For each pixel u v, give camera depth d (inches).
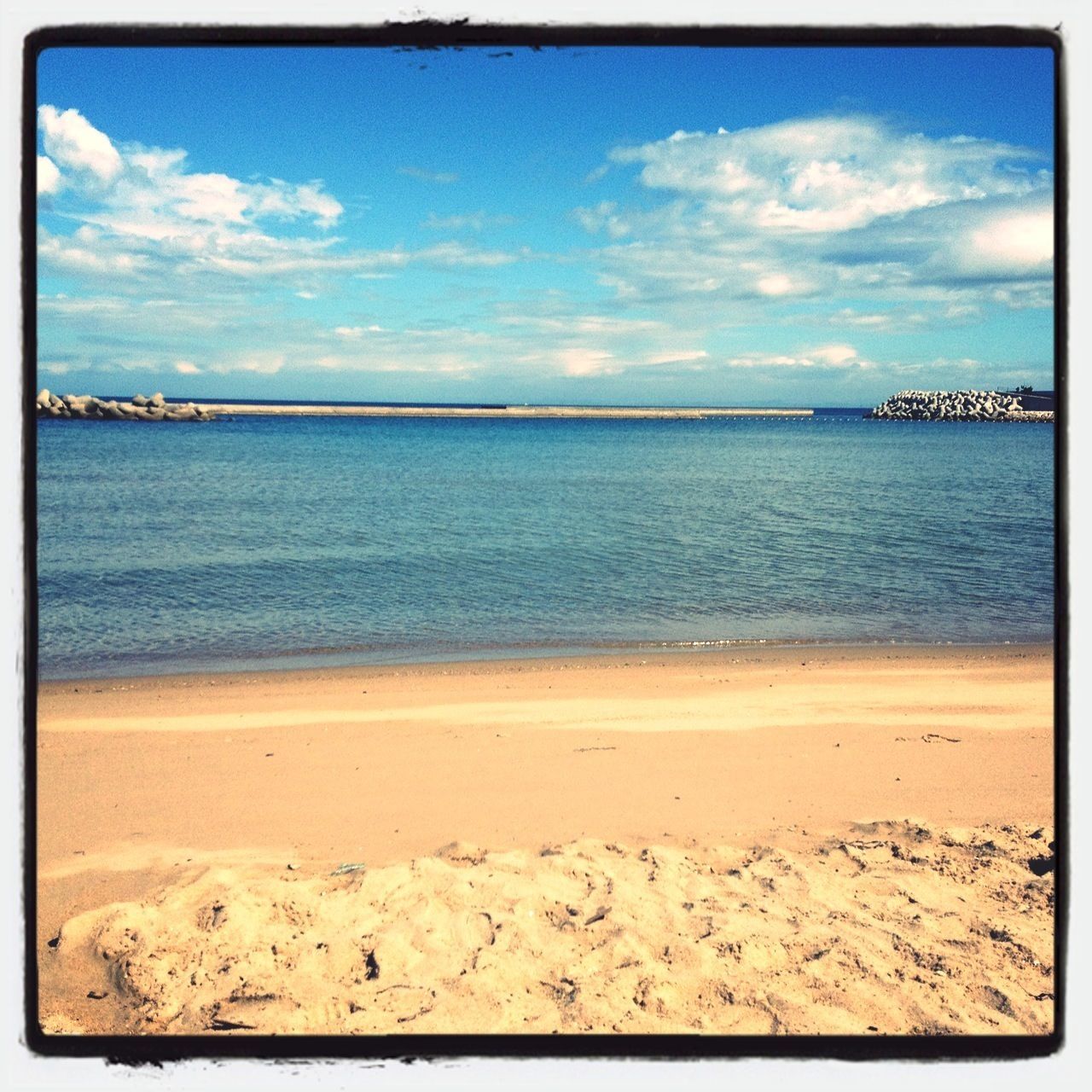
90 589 606.2
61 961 172.2
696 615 565.0
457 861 212.4
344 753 291.3
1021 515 1069.1
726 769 276.7
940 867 206.5
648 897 190.9
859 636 514.0
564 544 829.8
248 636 498.3
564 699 364.8
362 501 1134.4
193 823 235.1
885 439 3139.8
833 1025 151.7
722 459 2110.0
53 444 1948.8
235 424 3250.5
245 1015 154.0
